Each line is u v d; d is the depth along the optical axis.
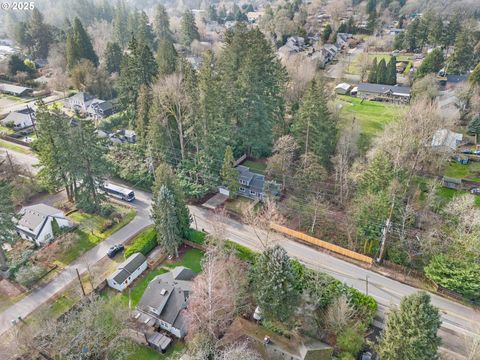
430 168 52.44
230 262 32.12
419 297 22.91
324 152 49.31
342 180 45.88
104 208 45.53
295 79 64.69
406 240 37.50
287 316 28.09
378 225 37.00
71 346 26.52
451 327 31.27
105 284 34.91
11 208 36.12
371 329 30.81
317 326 29.67
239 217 45.06
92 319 28.34
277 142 50.84
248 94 51.31
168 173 37.84
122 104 61.19
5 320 31.58
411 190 45.69
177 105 47.94
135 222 44.53
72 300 33.38
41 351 27.67
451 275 33.00
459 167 53.72
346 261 38.78
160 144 49.09
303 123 49.09
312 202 43.62
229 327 29.56
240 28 56.94
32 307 32.88
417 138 45.84
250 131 53.78
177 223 38.47
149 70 58.47
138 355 28.80
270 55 55.56
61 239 40.28
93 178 45.00
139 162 51.28
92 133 43.12
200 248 39.88
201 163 48.06
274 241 38.25
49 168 44.72
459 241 34.16
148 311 31.25
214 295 28.69
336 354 27.88
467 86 63.16
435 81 70.12
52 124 42.28
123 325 28.94
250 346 28.14
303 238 41.47
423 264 36.91
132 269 35.69
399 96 75.50
